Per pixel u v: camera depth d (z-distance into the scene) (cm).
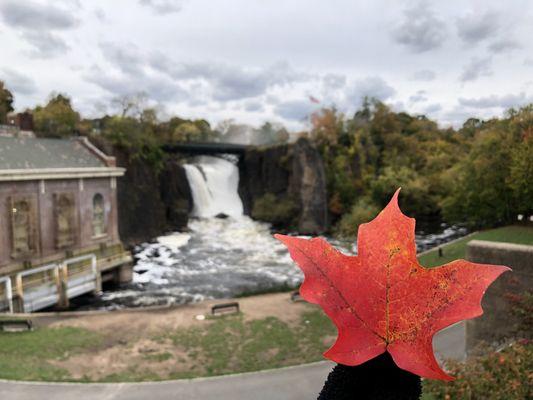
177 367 1636
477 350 1116
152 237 4950
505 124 3556
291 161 5791
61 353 1742
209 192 6378
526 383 794
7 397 1291
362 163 6744
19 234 2723
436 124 8962
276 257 4184
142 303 2856
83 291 2945
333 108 7138
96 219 3331
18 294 2467
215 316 2266
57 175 2936
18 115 3566
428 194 5575
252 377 1452
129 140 4750
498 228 3438
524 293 1068
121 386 1398
